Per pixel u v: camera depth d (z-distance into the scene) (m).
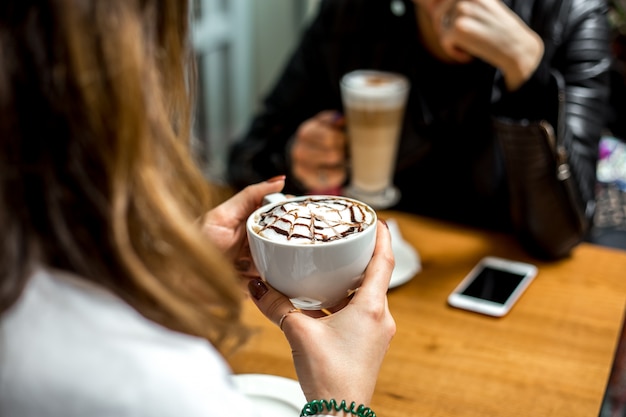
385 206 1.47
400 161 1.70
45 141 0.46
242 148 1.87
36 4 0.44
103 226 0.47
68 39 0.44
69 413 0.43
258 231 0.71
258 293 0.73
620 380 1.39
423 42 1.64
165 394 0.44
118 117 0.46
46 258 0.47
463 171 1.67
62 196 0.46
